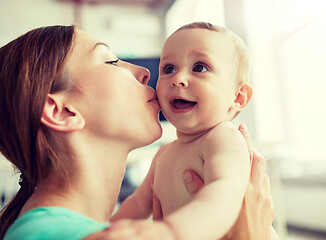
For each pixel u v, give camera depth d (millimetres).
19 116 582
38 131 601
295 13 3164
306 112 3135
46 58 628
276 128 3291
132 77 732
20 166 627
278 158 3125
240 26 3361
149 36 5121
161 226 410
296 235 2689
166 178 838
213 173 621
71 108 635
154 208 876
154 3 5004
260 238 752
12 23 4598
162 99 810
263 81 3328
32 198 593
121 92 673
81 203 614
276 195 1751
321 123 2982
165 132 3389
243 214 751
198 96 789
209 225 462
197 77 803
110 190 676
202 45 831
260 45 3377
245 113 3213
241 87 908
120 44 5027
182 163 805
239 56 899
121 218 928
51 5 4785
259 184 788
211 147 711
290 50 3275
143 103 719
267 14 3428
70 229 436
